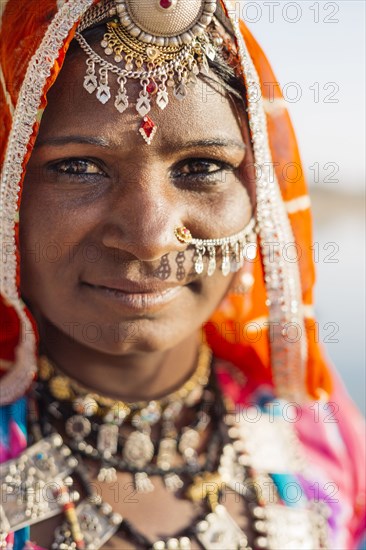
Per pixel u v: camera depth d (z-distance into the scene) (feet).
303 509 4.22
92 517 3.72
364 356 8.70
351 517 4.66
